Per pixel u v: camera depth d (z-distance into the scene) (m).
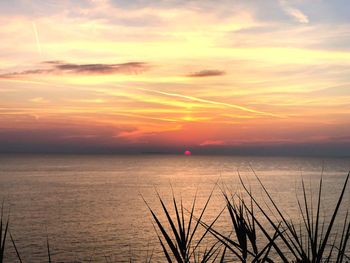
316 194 110.94
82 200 111.44
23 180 185.88
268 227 42.66
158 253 42.88
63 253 50.00
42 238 59.84
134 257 42.19
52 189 142.88
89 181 183.38
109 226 70.50
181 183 174.25
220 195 111.38
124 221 75.50
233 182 155.12
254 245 2.24
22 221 76.12
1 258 2.14
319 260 1.90
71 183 170.88
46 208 94.88
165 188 149.25
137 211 88.75
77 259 46.22
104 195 124.69
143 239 57.38
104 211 90.12
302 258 1.94
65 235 62.75
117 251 49.06
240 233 2.26
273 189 129.12
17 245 54.50
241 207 2.33
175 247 2.30
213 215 66.00
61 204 102.62
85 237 60.94
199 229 48.50
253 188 129.50
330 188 135.12
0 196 118.75
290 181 173.38
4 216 80.88
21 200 109.88
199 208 79.75
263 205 78.62
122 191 137.75
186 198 111.38
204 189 144.00
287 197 103.38
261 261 2.15
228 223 56.91
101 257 46.66
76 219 79.31
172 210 83.44
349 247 29.41
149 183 173.00
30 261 46.25
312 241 1.93
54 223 74.62
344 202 77.06
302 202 87.75
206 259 2.37
